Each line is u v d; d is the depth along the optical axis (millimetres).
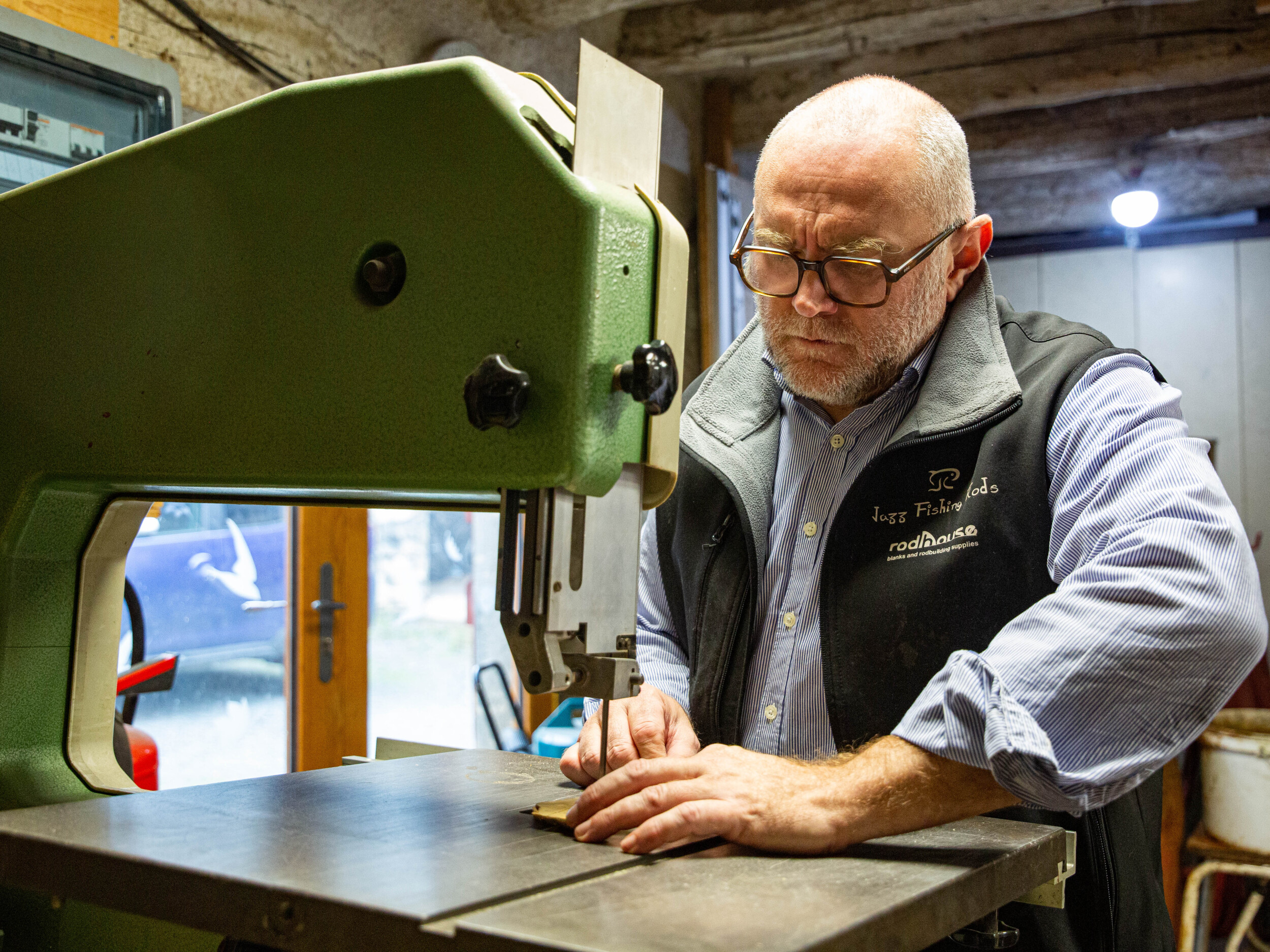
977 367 1305
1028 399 1251
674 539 1467
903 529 1284
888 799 909
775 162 1253
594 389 839
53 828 858
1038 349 1309
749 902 719
